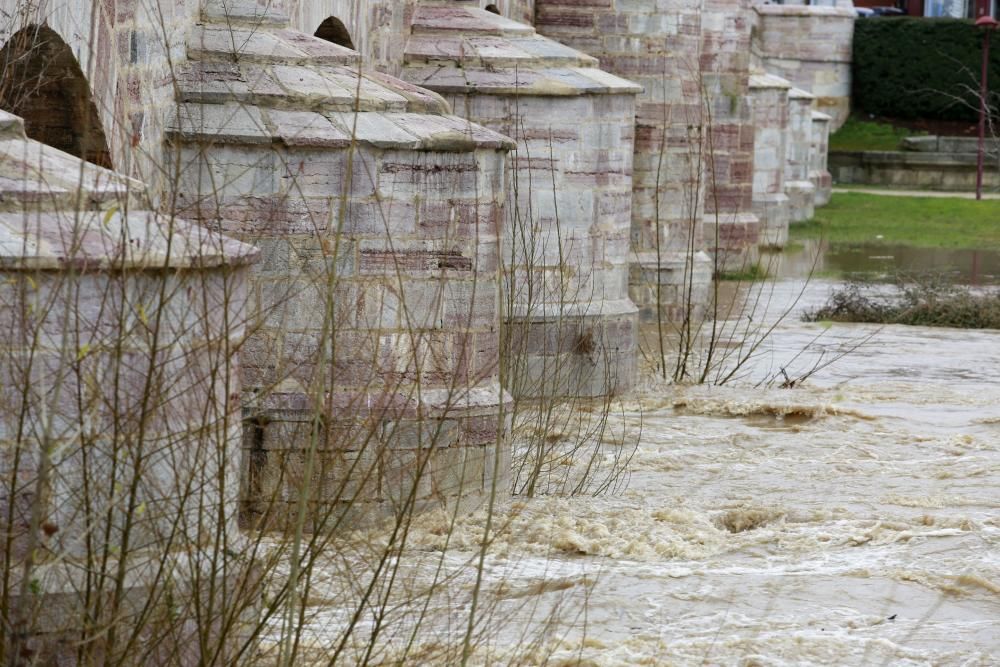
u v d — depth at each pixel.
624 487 34.03
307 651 19.92
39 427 17.16
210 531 18.00
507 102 44.84
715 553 28.47
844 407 44.75
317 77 31.36
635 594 25.34
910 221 105.25
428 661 20.16
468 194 31.22
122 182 19.64
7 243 17.00
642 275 62.34
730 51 78.81
